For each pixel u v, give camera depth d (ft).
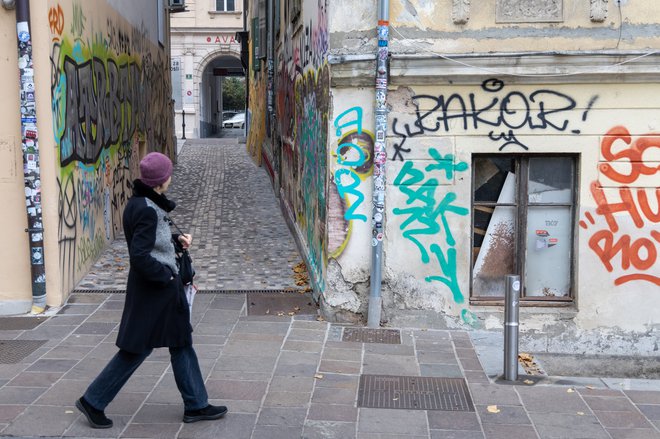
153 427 15.90
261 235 38.63
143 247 14.52
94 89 31.58
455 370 20.25
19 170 24.82
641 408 17.69
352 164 23.89
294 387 18.54
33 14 24.09
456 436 15.88
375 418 16.75
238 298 27.25
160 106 59.98
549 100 23.57
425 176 23.91
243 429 15.93
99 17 32.83
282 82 45.91
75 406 16.84
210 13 118.21
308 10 31.19
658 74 23.08
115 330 23.04
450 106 23.68
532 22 23.32
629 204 23.82
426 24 23.40
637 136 23.61
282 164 45.47
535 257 24.91
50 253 25.20
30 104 24.23
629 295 24.11
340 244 24.20
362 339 22.86
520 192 24.62
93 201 31.40
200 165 66.49
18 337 22.25
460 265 24.20
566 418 16.98
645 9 23.16
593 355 24.29
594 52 22.82
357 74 23.30
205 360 20.40
